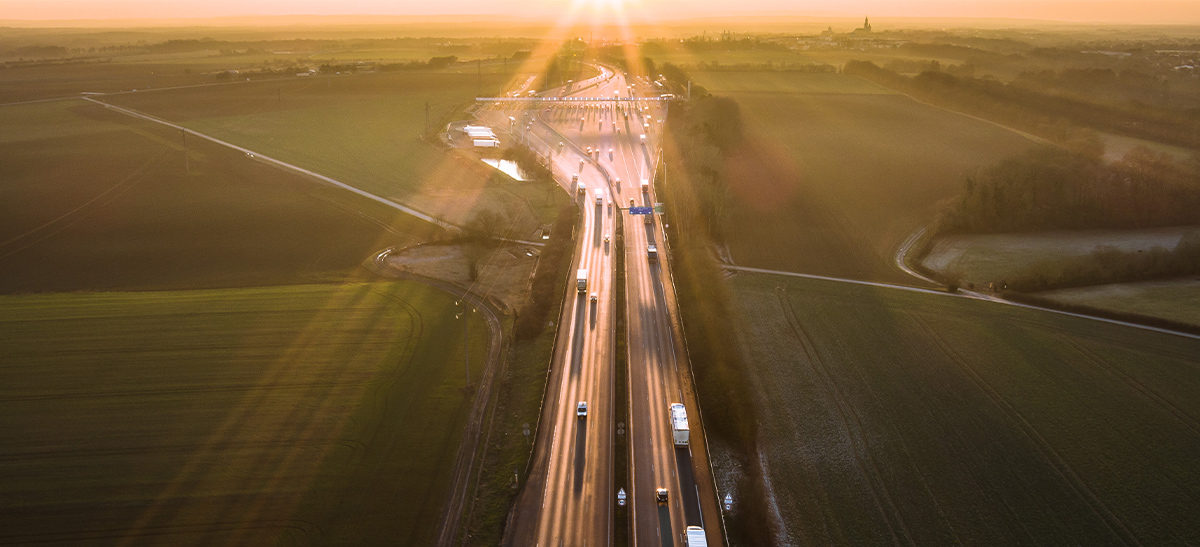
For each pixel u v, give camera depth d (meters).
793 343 113.38
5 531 71.50
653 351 106.62
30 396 93.94
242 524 72.75
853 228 172.00
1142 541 74.81
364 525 73.31
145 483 78.25
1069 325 121.06
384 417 90.94
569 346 108.50
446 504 77.19
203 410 91.38
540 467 81.88
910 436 90.94
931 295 133.38
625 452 83.44
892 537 75.00
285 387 96.88
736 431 88.50
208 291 129.12
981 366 107.25
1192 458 87.31
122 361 102.94
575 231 158.50
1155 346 113.88
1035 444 89.50
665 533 71.88
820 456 87.25
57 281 134.25
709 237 160.75
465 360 105.56
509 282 134.25
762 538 72.75
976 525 76.62
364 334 112.44
